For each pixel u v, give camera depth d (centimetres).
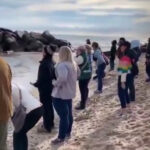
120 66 648
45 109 604
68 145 533
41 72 587
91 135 565
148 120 596
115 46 1417
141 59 1742
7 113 336
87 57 748
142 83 986
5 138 340
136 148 478
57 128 633
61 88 535
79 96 918
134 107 699
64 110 541
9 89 341
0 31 3556
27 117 420
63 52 535
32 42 3572
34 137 584
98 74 944
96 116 689
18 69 1658
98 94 935
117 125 596
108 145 501
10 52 3306
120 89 655
